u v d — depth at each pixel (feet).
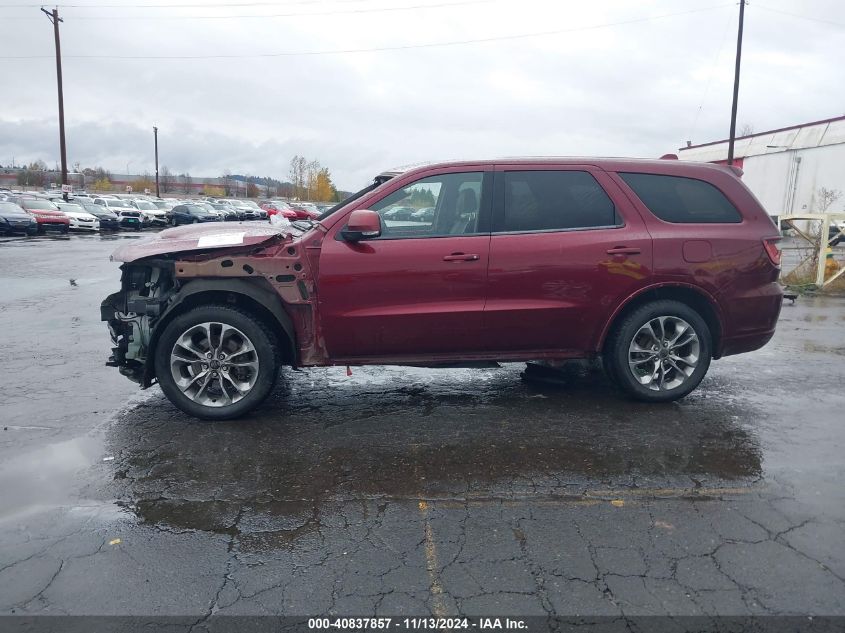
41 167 322.14
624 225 15.97
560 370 18.81
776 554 9.89
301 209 160.76
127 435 14.69
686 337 16.46
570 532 10.53
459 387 18.56
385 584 9.17
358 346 15.60
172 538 10.36
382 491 12.00
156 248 15.24
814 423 15.52
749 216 16.60
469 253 15.28
